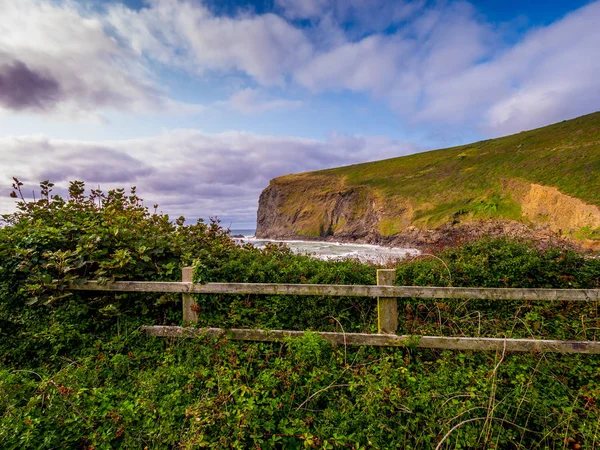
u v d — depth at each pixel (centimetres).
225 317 519
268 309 530
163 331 488
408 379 383
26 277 506
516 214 4256
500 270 586
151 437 310
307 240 8050
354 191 7675
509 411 354
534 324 491
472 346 429
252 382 396
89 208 686
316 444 307
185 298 502
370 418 329
